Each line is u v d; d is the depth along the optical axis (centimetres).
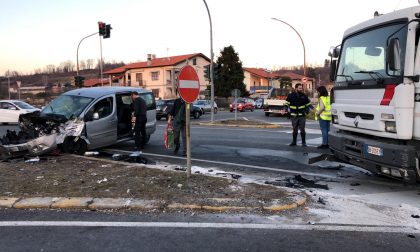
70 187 652
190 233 465
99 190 633
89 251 412
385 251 415
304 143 1249
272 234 464
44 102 5581
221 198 586
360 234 465
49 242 435
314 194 649
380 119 612
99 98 1103
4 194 610
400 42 580
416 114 562
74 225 489
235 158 1027
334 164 919
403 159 571
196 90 700
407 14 575
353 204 591
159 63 6875
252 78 9312
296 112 1237
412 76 560
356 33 702
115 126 1135
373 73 636
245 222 505
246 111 4853
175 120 1089
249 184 675
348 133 739
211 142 1374
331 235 461
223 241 441
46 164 866
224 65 6888
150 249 418
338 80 753
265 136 1574
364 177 788
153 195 603
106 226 486
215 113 4334
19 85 5147
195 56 7000
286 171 852
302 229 481
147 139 1338
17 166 840
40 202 563
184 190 630
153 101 1359
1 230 470
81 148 1038
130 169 801
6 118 2323
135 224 493
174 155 1082
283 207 556
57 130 995
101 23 2758
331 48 783
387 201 610
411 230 479
